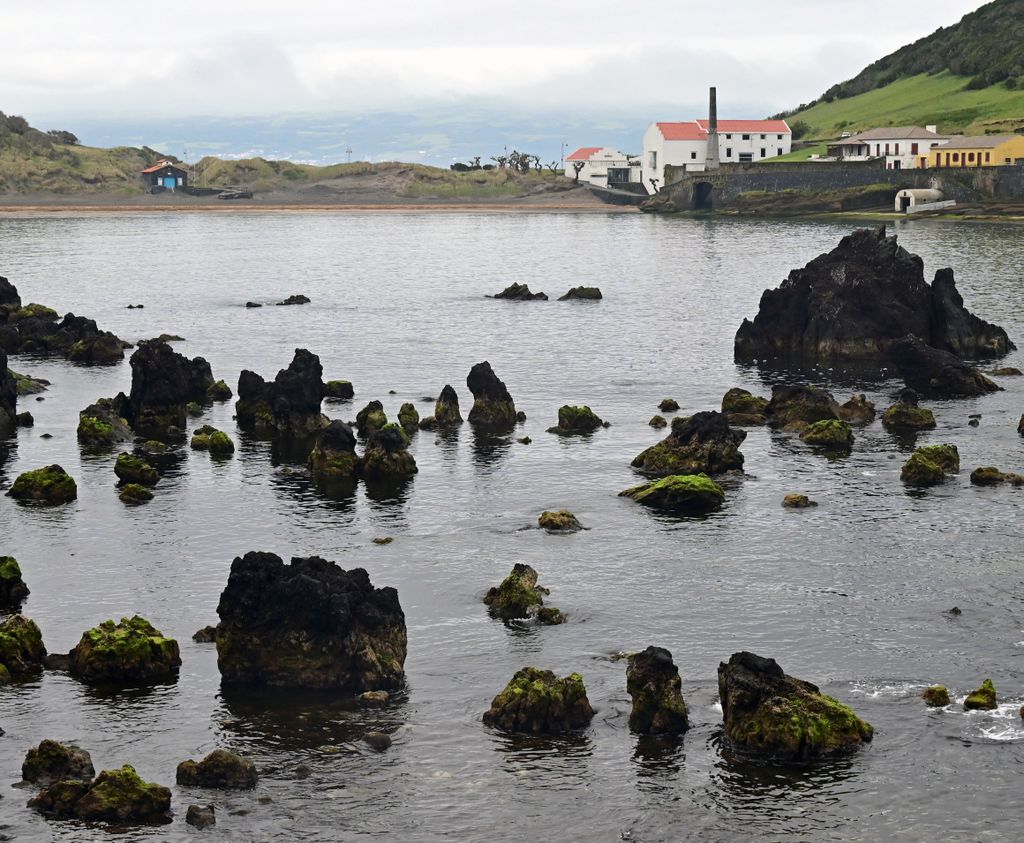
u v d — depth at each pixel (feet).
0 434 384.27
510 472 343.05
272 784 191.11
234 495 324.39
